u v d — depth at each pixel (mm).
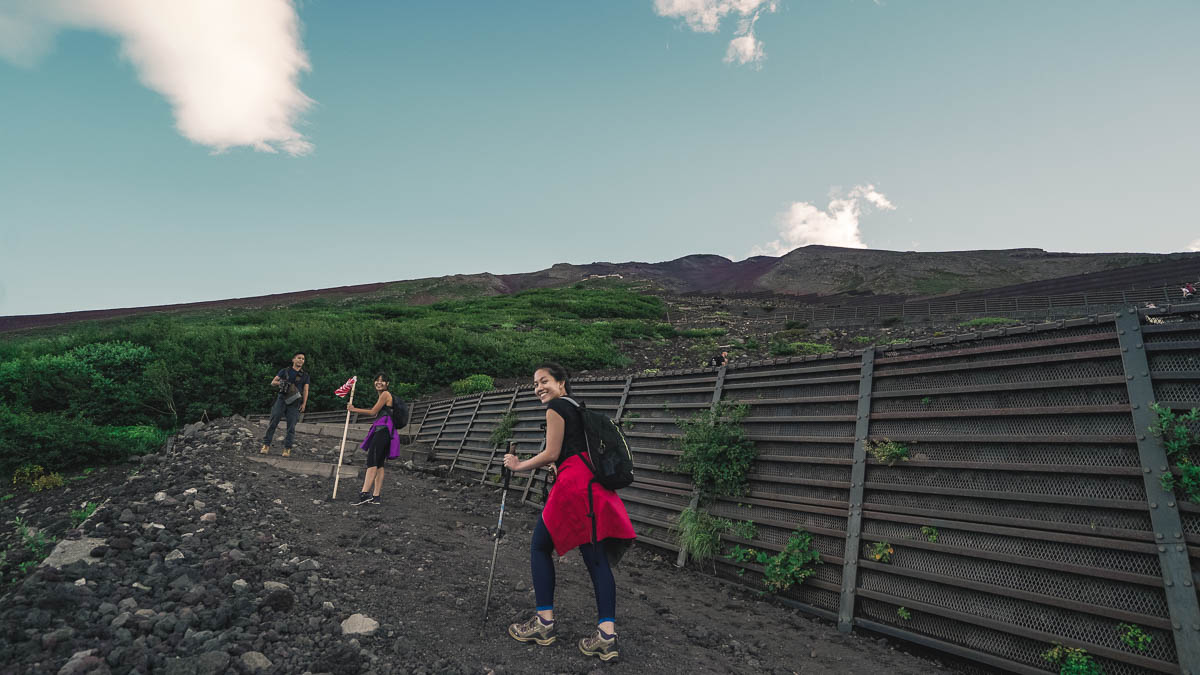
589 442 3361
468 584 4453
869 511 4598
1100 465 3523
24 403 14711
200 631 3004
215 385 16656
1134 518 3332
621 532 3338
